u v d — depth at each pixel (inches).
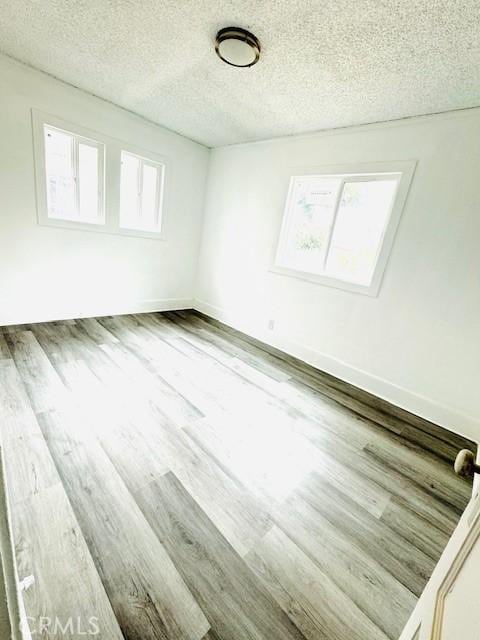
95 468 52.6
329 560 42.8
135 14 60.8
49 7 62.2
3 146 91.4
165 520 45.0
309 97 83.2
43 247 108.0
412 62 61.7
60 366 85.2
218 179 147.2
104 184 116.3
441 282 84.0
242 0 53.0
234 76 78.4
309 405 86.6
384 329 96.3
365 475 61.7
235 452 62.4
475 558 17.7
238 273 143.5
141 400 75.3
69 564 37.1
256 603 36.2
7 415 62.6
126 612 33.3
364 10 50.7
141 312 148.8
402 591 39.9
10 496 45.0
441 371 86.0
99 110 106.9
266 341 133.3
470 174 76.7
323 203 113.9
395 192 89.7
